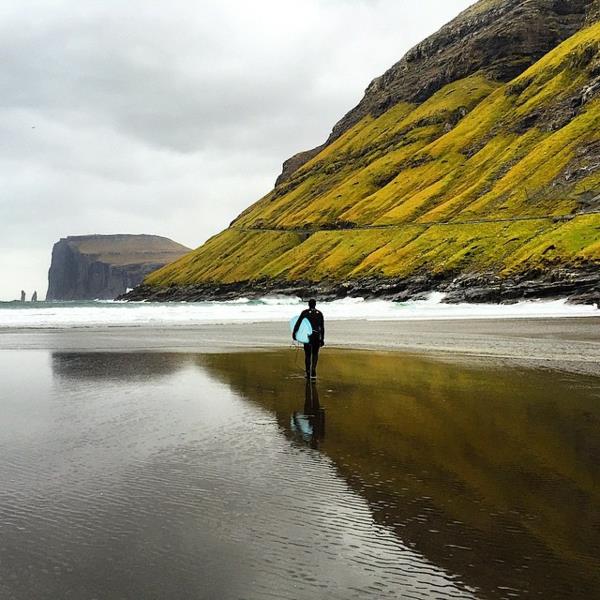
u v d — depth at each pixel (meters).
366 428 12.93
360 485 8.98
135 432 12.55
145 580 5.98
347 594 5.76
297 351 31.14
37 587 5.81
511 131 193.75
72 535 7.07
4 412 14.77
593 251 101.56
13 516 7.64
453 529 7.32
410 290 130.25
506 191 157.88
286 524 7.44
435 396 16.98
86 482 9.09
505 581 6.02
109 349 32.28
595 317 69.31
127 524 7.41
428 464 10.12
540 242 118.81
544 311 85.81
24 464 10.06
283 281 180.00
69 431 12.65
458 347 32.69
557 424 13.24
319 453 10.84
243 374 22.08
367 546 6.82
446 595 5.75
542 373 21.88
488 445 11.41
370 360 26.55
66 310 76.31
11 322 59.84
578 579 6.06
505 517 7.70
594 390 17.94
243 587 5.86
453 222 155.88
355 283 146.62
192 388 18.69
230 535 7.10
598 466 10.01
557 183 148.50
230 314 75.50
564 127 170.12
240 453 10.84
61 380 20.52
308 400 16.45
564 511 7.92
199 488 8.81
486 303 106.69
